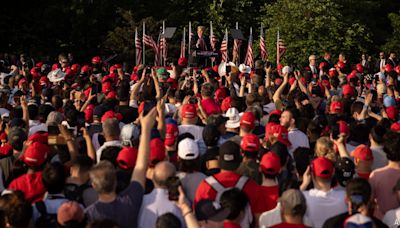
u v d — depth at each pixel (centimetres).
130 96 1783
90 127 1441
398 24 5338
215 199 947
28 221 826
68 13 5112
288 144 1212
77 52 5134
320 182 938
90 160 1001
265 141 1249
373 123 1498
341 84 2248
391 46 5253
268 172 954
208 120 1316
